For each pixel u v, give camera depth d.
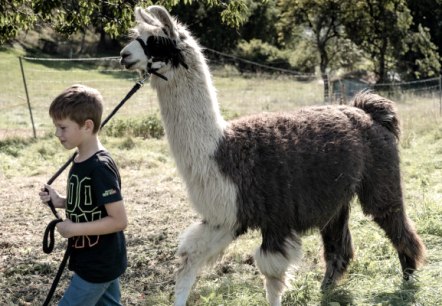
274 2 49.94
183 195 8.90
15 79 29.34
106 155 3.05
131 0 6.66
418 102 20.47
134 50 4.25
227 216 4.25
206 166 4.22
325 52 36.94
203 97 4.31
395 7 34.94
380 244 5.80
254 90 30.05
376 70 36.75
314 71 41.31
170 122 4.33
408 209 7.04
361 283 4.97
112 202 2.96
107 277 3.06
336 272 5.04
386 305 4.48
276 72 42.12
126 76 35.44
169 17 4.25
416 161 10.48
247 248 6.06
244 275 5.38
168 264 5.85
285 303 4.69
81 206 3.01
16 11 6.70
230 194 4.21
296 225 4.55
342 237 5.08
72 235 2.96
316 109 4.94
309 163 4.53
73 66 37.34
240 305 4.57
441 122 14.66
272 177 4.35
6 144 13.27
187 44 4.32
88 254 3.04
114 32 6.82
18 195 9.04
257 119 4.62
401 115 16.06
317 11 35.81
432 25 42.72
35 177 10.59
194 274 4.33
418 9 41.94
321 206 4.62
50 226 3.04
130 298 4.98
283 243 4.36
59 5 6.17
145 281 5.39
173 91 4.30
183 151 4.28
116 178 3.03
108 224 2.98
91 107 2.98
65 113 2.94
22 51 38.97
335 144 4.67
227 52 46.78
